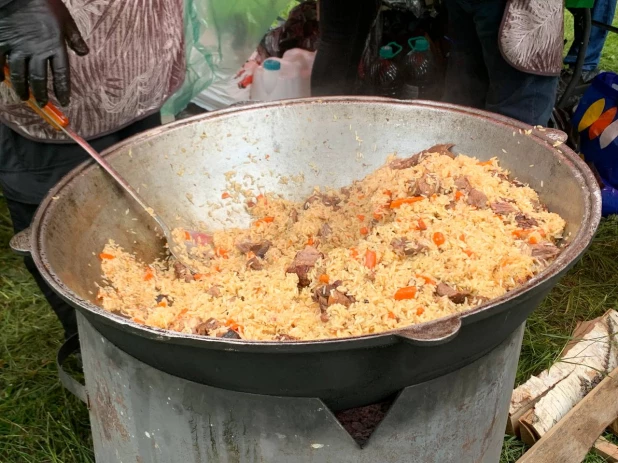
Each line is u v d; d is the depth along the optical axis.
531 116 2.17
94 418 1.30
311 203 1.64
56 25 1.25
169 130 1.54
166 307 1.25
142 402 1.11
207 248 1.54
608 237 2.64
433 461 1.14
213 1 2.35
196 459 1.11
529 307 1.02
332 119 1.66
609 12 3.48
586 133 2.83
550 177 1.37
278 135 1.66
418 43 3.00
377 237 1.38
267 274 1.38
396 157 1.64
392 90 3.11
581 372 1.82
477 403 1.14
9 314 2.31
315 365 0.88
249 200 1.66
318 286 1.31
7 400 1.93
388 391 1.01
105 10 1.50
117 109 1.65
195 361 0.92
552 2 1.95
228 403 1.01
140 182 1.49
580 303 2.29
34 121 1.56
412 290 1.17
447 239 1.30
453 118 1.57
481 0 2.02
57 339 2.19
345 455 1.04
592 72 3.58
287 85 3.02
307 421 1.00
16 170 1.67
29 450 1.78
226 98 3.06
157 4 1.63
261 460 1.06
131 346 0.98
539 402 1.70
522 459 1.56
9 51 1.24
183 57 1.83
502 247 1.26
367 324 1.12
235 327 1.13
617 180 2.79
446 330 0.82
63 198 1.26
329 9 2.78
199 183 1.60
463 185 1.44
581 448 1.63
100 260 1.32
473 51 2.34
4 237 2.76
